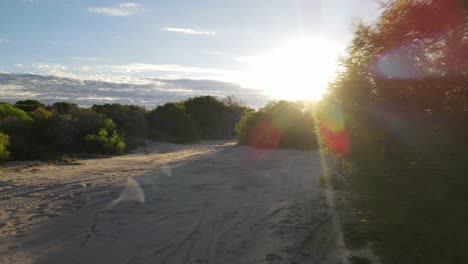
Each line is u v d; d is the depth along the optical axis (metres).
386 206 3.99
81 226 5.49
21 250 4.58
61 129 18.98
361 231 4.27
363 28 4.57
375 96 4.63
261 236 4.89
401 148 4.22
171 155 17.39
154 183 8.73
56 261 4.23
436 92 4.02
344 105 4.93
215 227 5.33
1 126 18.27
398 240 3.69
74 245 4.72
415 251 3.50
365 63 4.73
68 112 22.39
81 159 16.08
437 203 3.53
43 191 8.04
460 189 3.46
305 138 17.61
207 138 38.44
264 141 19.06
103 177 9.88
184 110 36.31
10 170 11.67
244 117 22.11
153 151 21.61
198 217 5.84
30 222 5.72
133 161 14.61
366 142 4.56
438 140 3.84
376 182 4.25
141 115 29.64
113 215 6.03
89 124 20.80
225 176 9.62
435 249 3.37
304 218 5.52
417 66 4.14
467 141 3.74
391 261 3.66
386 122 4.44
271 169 10.68
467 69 3.73
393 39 4.17
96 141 19.03
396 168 4.04
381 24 4.34
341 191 5.12
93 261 4.22
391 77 4.41
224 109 42.78
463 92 3.83
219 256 4.31
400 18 3.98
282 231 5.03
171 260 4.23
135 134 27.84
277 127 18.73
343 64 5.05
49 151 17.84
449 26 3.67
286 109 18.84
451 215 3.37
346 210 5.39
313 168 10.57
